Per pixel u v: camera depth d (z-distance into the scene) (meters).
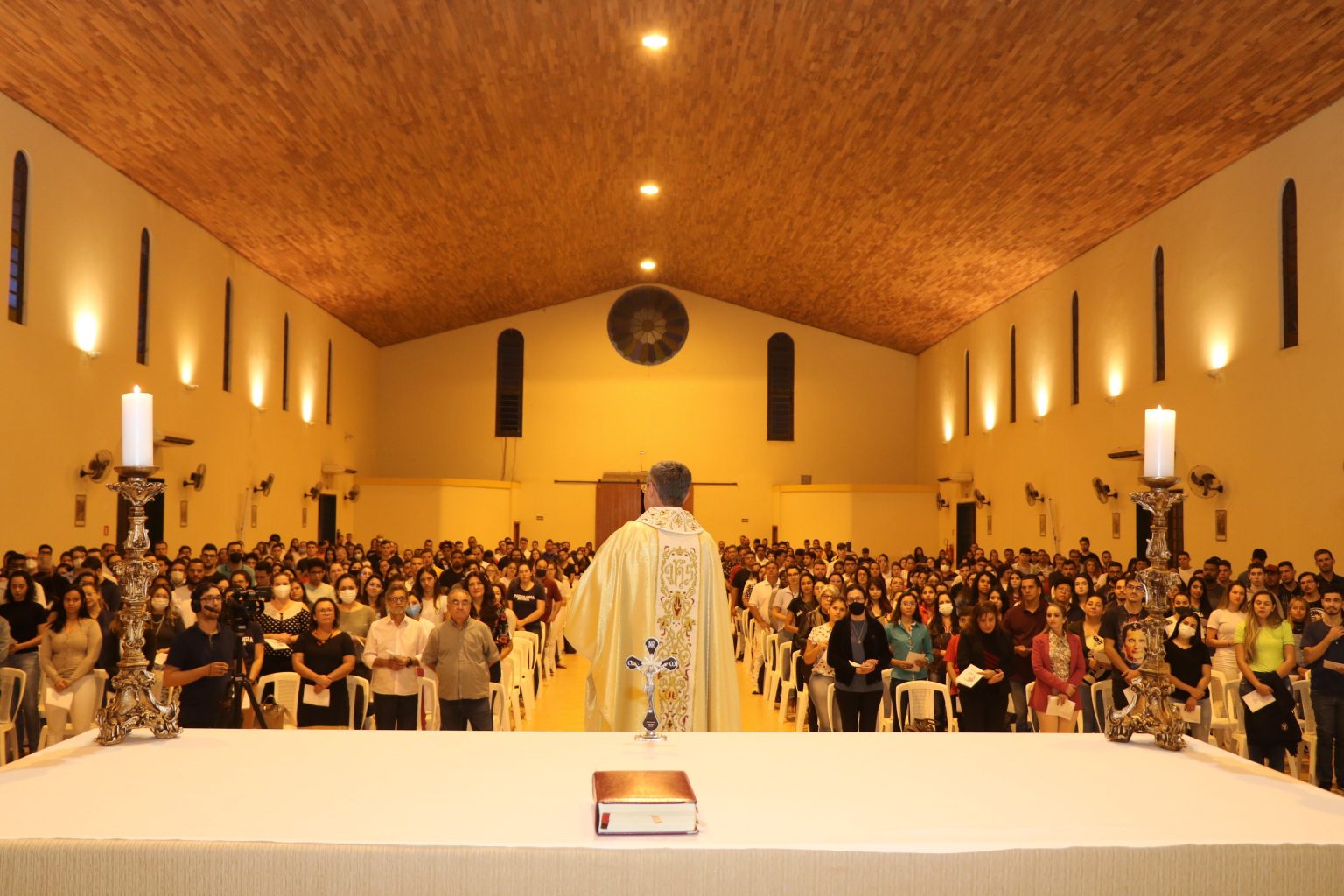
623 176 19.45
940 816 2.49
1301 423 12.52
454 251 22.64
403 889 2.26
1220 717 9.56
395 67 13.31
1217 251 14.55
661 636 4.36
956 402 27.42
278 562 15.37
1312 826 2.45
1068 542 20.11
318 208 18.20
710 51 13.57
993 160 15.87
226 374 19.69
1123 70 12.25
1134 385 17.22
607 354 31.11
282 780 2.76
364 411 29.61
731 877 2.27
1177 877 2.32
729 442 31.02
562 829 2.37
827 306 28.48
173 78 12.48
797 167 18.09
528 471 30.92
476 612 10.14
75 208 13.84
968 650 8.76
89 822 2.40
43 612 9.79
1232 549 14.14
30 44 11.23
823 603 10.61
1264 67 11.44
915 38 12.60
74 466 13.81
